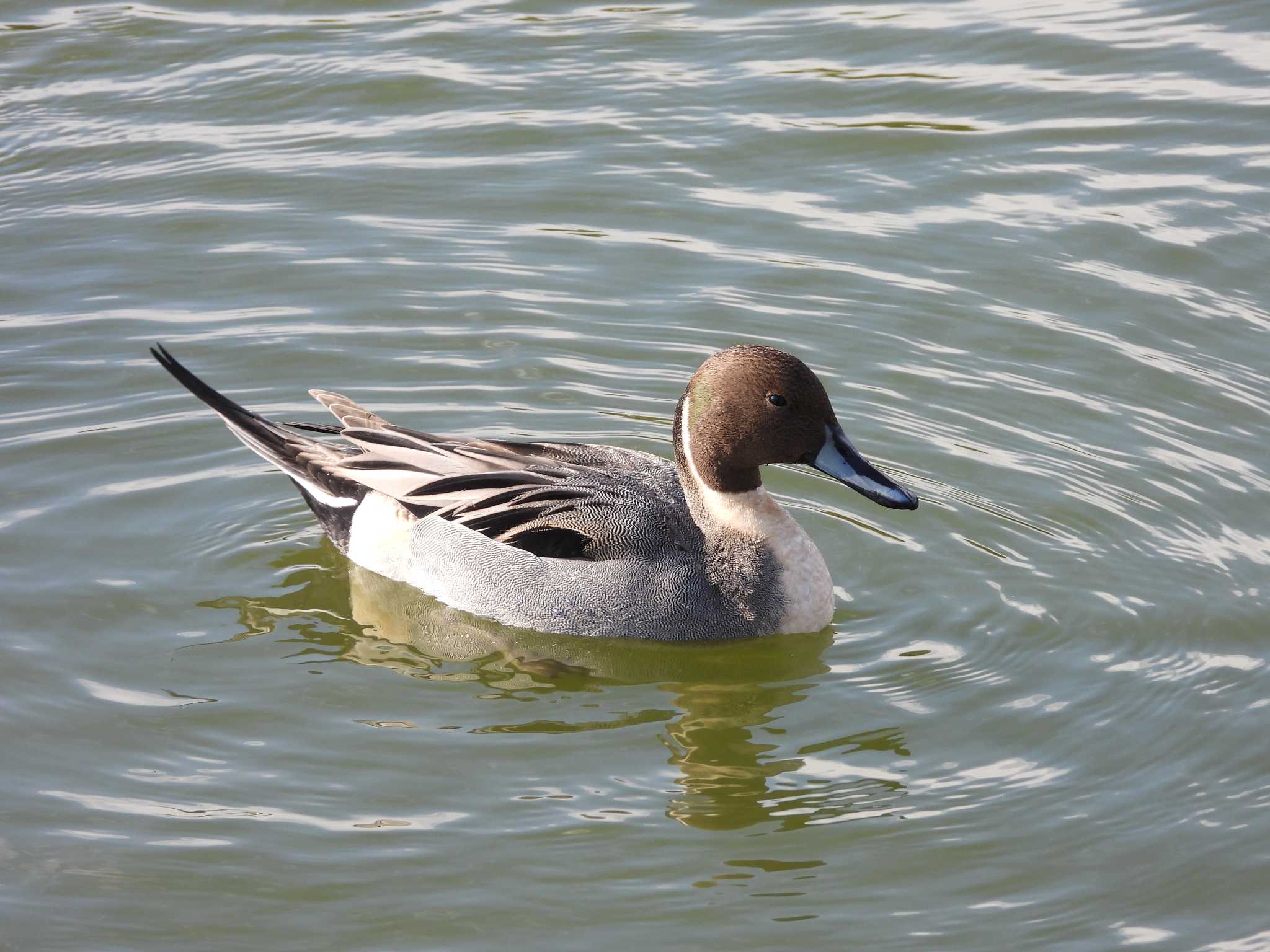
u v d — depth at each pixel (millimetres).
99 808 10062
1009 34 20969
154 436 14422
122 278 16469
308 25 21656
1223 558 12602
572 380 15203
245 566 12977
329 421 14594
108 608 12227
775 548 12172
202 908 9258
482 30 21578
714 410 12039
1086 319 15711
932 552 13000
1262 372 14805
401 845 9758
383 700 11375
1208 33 20703
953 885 9469
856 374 15133
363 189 18062
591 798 10266
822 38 21031
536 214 17641
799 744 10875
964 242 16906
